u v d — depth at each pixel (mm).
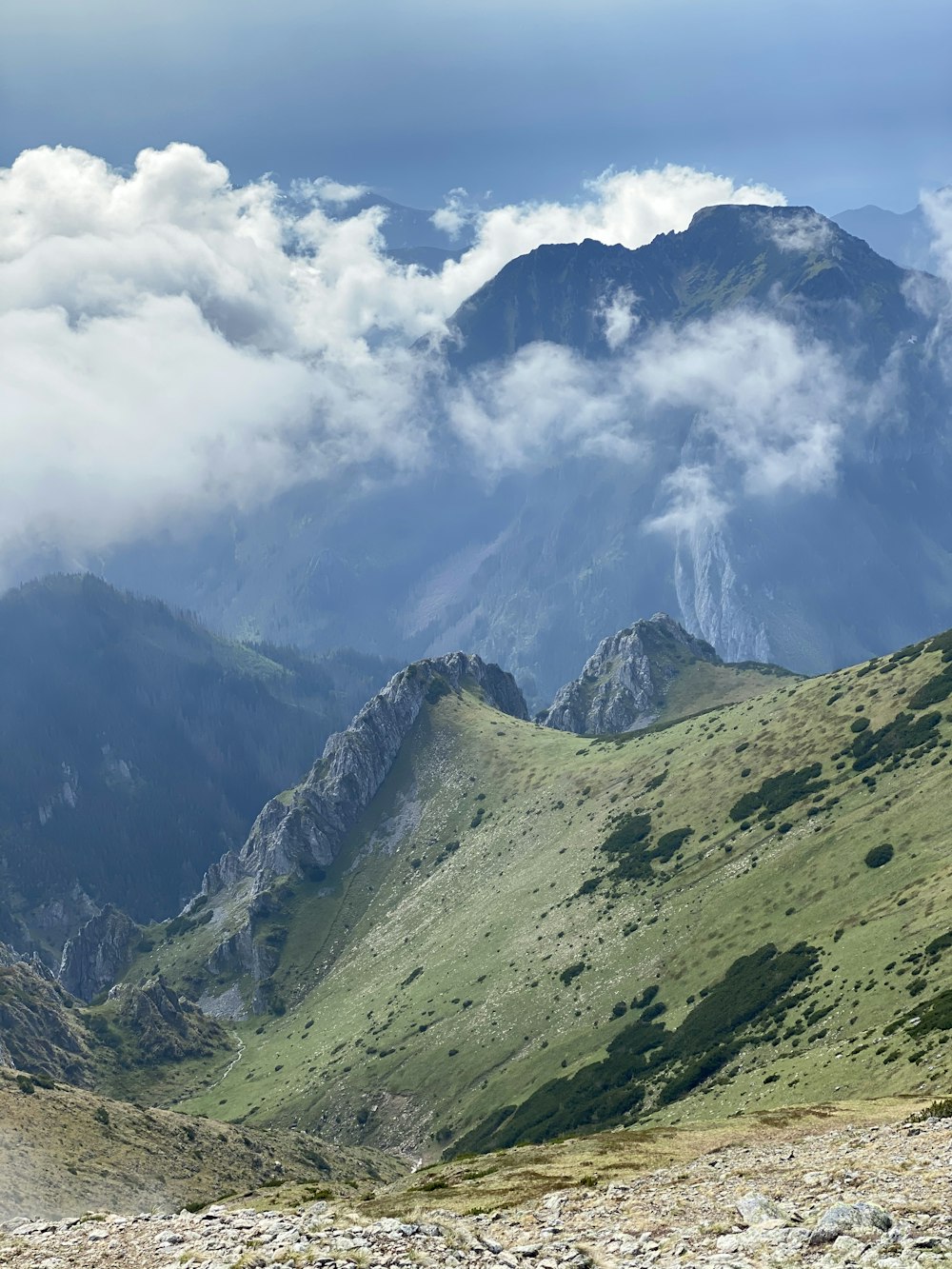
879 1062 106312
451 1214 46781
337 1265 30031
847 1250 28750
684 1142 69562
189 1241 34812
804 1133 66375
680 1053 172750
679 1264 30656
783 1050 144375
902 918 159125
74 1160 149375
